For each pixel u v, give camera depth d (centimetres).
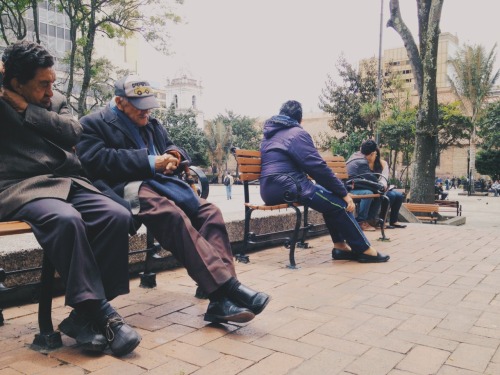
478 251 473
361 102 2980
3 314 263
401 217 828
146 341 221
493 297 300
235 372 186
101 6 1750
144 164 256
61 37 3684
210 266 233
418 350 210
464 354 205
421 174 1121
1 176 218
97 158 255
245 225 417
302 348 212
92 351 207
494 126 3694
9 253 277
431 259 429
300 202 400
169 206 239
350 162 593
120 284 222
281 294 306
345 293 309
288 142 397
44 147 224
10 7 1580
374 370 188
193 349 211
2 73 215
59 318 257
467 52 3372
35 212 202
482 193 3806
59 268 200
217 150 5784
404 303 285
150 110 284
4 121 216
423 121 1110
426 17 1112
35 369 189
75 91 3334
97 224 217
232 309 231
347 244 459
